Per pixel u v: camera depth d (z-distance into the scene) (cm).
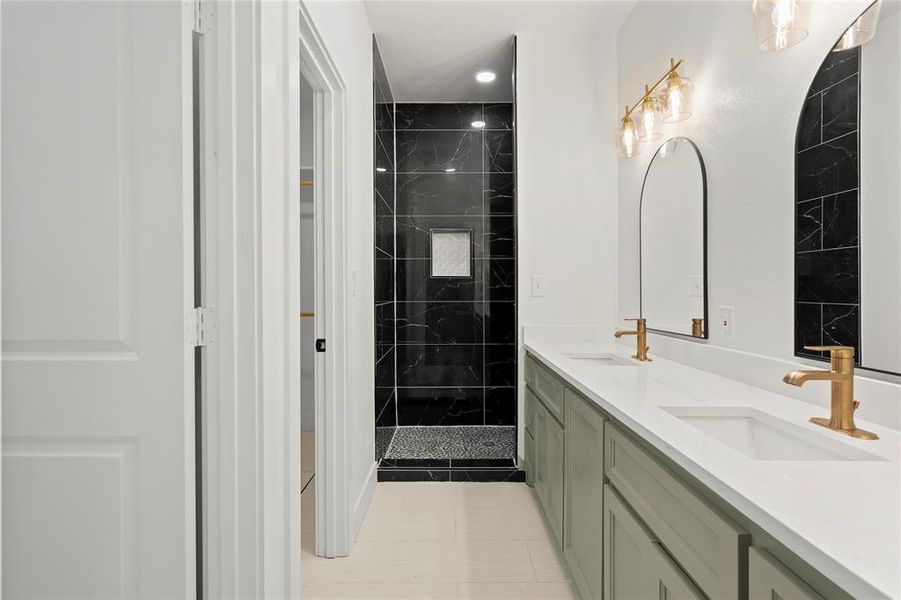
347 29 225
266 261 125
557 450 212
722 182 194
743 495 77
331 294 220
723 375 186
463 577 203
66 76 112
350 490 225
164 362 112
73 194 112
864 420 124
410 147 420
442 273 423
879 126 120
